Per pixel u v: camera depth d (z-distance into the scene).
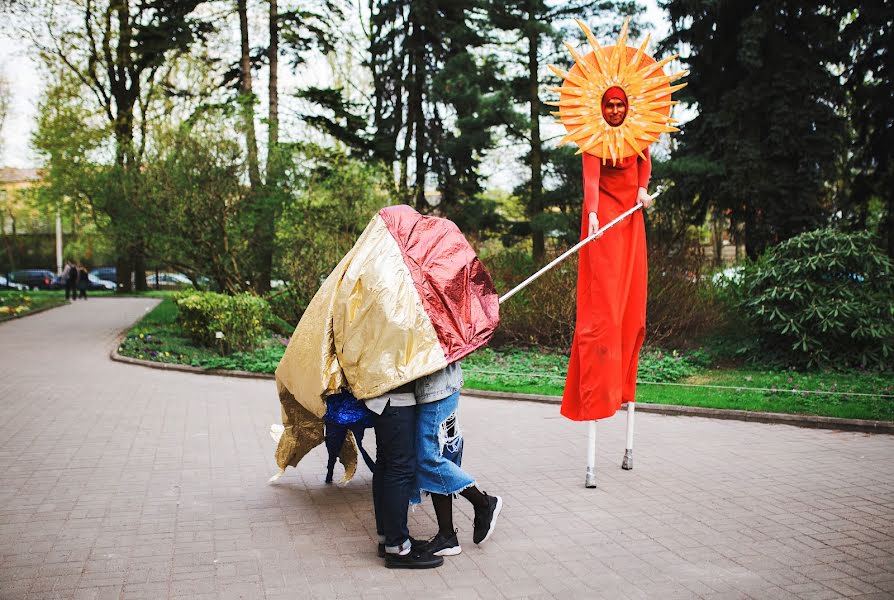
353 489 5.60
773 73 15.67
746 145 15.77
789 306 11.21
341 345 4.15
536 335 13.70
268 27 22.00
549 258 14.31
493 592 3.76
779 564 4.11
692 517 4.91
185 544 4.42
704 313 12.90
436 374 4.15
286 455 5.43
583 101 5.60
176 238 16.62
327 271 15.54
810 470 6.07
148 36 20.56
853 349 10.96
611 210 5.82
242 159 16.59
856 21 15.69
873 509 5.05
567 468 6.21
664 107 5.61
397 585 3.85
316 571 4.04
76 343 15.76
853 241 11.02
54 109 25.41
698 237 17.83
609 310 5.67
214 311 13.47
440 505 4.27
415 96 24.19
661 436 7.38
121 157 18.89
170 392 9.91
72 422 7.86
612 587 3.81
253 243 17.19
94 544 4.41
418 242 4.33
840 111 17.00
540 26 19.14
